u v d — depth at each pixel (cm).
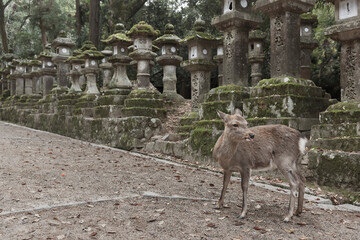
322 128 702
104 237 374
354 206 557
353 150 622
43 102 1886
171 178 699
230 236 388
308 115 780
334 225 445
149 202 506
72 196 523
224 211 480
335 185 617
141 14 2222
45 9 2858
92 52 1482
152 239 373
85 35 2620
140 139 1128
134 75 2117
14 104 2288
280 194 614
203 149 880
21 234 375
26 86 2272
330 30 739
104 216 437
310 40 1220
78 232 385
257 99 815
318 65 1655
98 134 1282
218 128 858
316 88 819
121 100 1266
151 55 1232
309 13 1236
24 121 2062
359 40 718
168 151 1001
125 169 776
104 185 607
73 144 1196
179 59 1388
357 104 687
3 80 2711
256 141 462
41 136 1410
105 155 982
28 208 456
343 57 747
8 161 783
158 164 878
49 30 2970
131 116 1155
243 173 459
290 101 755
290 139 471
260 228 412
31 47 3212
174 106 1344
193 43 1127
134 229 399
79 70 1647
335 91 1577
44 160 830
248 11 936
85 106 1442
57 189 563
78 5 2672
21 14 3753
